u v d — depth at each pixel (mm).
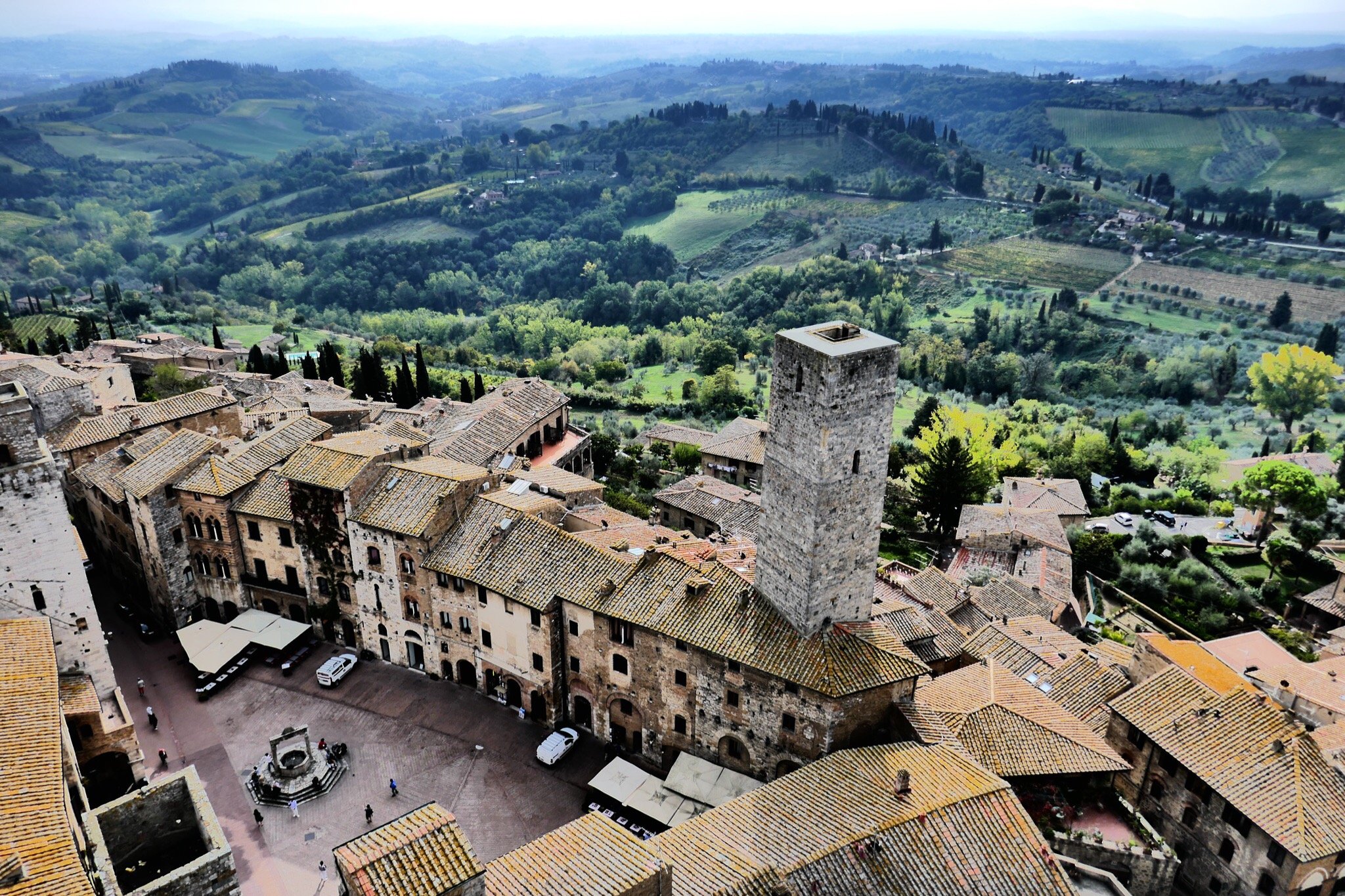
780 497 60906
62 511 59938
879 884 46500
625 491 127938
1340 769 56812
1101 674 73625
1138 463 157000
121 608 86312
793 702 60156
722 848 49344
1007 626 84938
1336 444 172625
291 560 81000
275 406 122688
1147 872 54406
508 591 69500
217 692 75688
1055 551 110375
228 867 42594
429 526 72750
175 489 80500
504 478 88938
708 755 66125
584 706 72312
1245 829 56438
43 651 53469
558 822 63062
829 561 60000
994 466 151250
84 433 95625
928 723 59875
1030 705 64438
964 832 49062
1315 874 53500
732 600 64938
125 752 59906
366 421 118750
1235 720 61875
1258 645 74625
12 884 36094
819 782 54562
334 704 74750
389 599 77312
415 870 35188
